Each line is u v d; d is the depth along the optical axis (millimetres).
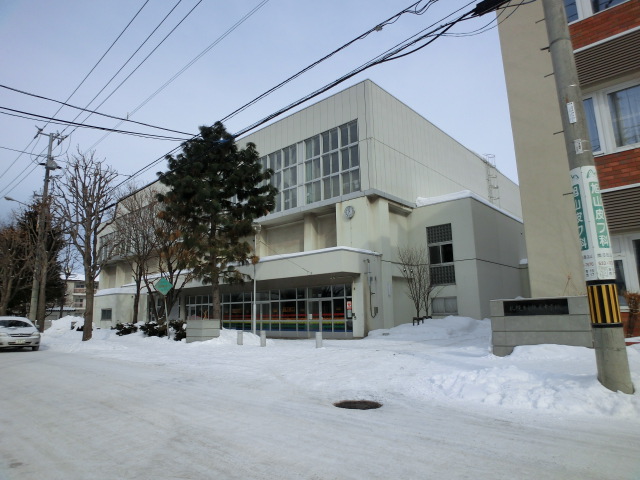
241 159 23688
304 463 4594
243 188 23594
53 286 44812
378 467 4449
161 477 4266
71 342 23766
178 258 23219
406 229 30000
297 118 31859
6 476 4340
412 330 23109
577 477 4129
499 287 29219
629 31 10977
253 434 5691
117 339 25453
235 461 4684
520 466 4430
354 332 24328
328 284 26422
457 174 38344
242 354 15750
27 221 32781
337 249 23547
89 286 23312
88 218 23062
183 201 22250
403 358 11914
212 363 13438
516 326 11266
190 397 8219
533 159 13352
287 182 32031
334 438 5480
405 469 4383
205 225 22453
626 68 10984
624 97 11375
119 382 10094
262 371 11406
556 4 7559
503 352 11328
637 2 11008
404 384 8859
